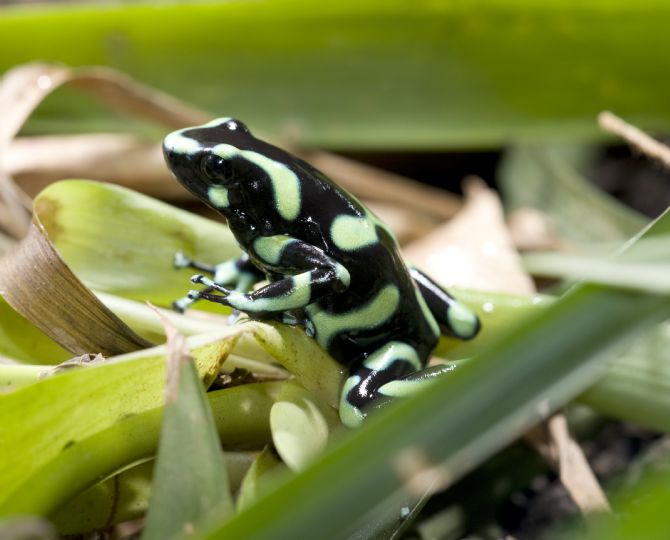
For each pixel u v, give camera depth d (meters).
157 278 0.27
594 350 0.23
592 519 0.26
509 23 0.31
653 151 0.28
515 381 0.23
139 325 0.26
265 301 0.26
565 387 0.23
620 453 0.29
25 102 0.30
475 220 0.31
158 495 0.23
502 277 0.30
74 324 0.26
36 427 0.24
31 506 0.24
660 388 0.27
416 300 0.27
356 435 0.23
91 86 0.31
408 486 0.23
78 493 0.25
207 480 0.23
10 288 0.26
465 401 0.23
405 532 0.27
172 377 0.24
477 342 0.28
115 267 0.27
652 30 0.31
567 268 0.24
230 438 0.26
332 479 0.23
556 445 0.27
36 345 0.27
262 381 0.26
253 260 0.27
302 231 0.27
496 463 0.28
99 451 0.25
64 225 0.27
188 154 0.26
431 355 0.27
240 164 0.26
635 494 0.22
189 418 0.24
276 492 0.23
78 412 0.24
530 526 0.28
